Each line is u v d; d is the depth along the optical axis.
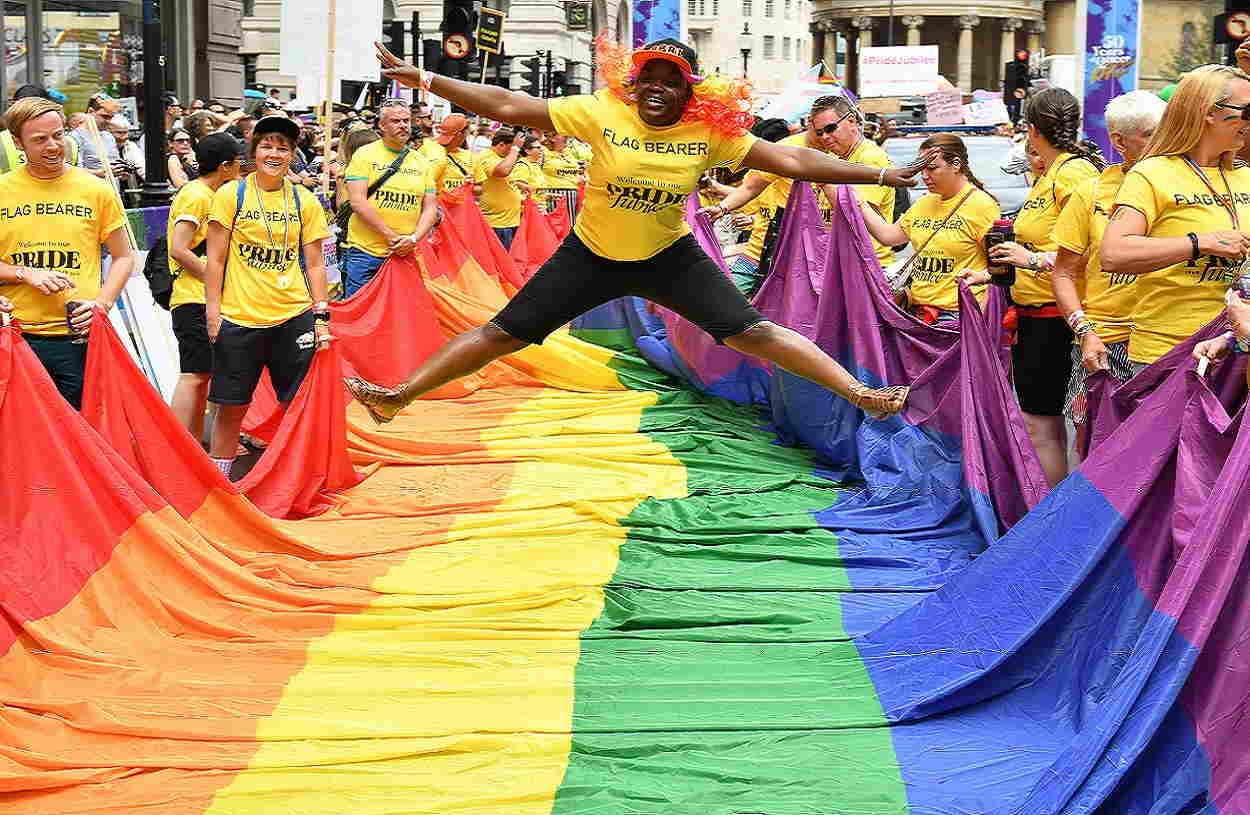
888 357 8.30
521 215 16.22
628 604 5.92
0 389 5.31
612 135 5.47
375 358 9.95
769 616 5.80
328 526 7.11
